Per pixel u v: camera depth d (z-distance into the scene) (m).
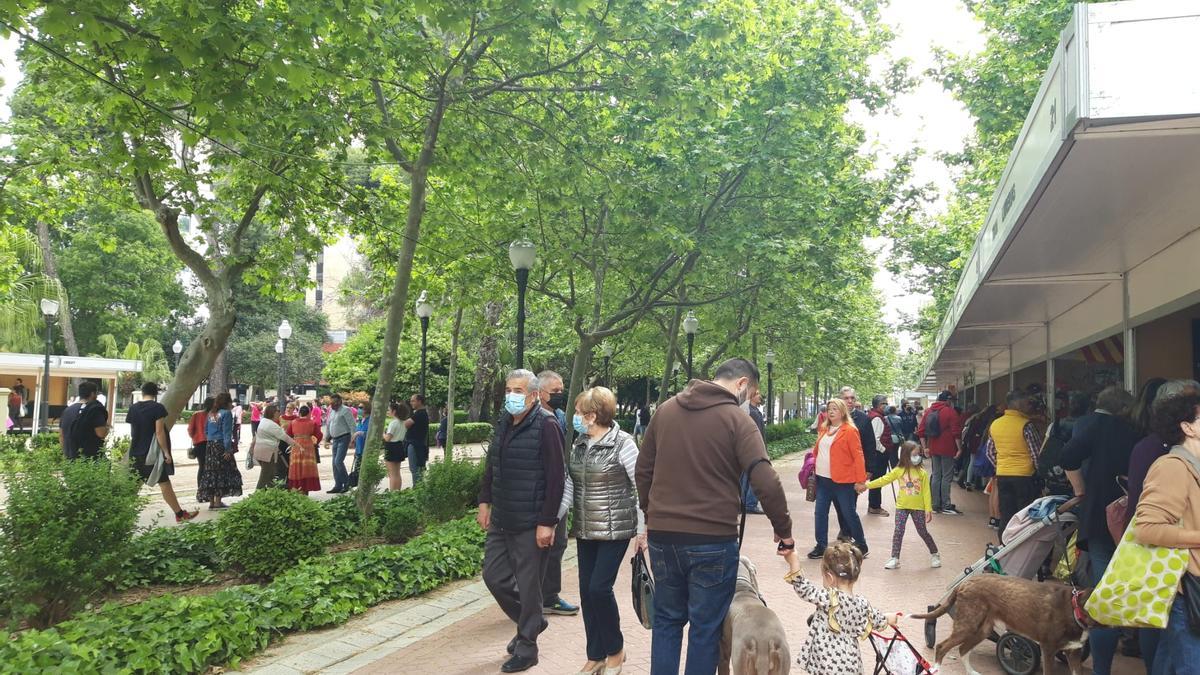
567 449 12.21
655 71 9.21
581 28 9.52
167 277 46.72
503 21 8.40
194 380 11.95
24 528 5.41
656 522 3.70
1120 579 3.47
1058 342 12.24
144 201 12.15
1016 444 8.22
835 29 12.52
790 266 14.61
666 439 3.78
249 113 7.73
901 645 4.06
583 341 14.59
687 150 12.31
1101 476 4.65
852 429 8.49
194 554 7.66
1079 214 5.57
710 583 3.58
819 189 13.70
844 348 26.73
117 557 5.78
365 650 5.58
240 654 5.27
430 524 9.88
